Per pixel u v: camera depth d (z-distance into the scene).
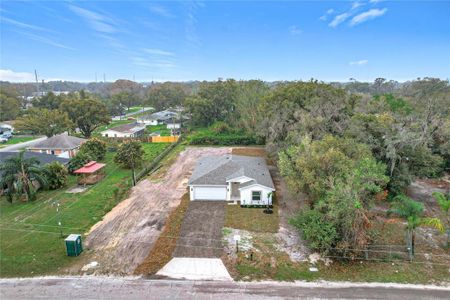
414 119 28.44
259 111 46.44
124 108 121.75
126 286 15.01
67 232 20.47
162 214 23.30
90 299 14.08
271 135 35.44
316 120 29.25
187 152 46.00
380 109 38.16
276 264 16.80
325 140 22.64
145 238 19.62
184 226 21.19
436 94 55.03
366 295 14.34
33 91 186.00
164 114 84.81
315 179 20.19
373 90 112.19
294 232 20.34
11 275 15.84
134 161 35.75
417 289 14.80
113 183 31.02
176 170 35.69
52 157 35.59
